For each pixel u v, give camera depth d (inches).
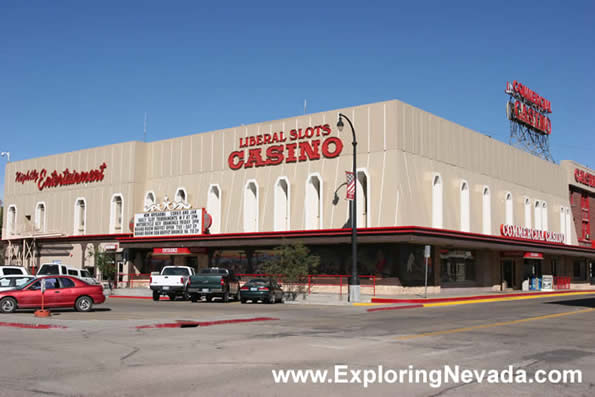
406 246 1428.4
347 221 1486.2
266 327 703.7
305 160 1593.3
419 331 658.8
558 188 2354.8
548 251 2020.2
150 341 555.8
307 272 1353.3
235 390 337.4
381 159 1448.1
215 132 1815.9
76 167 2174.0
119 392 330.3
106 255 1863.9
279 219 1626.5
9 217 2405.3
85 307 930.7
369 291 1421.0
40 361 434.9
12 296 888.3
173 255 1855.3
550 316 892.6
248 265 1652.3
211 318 796.0
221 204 1760.6
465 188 1673.2
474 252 1742.1
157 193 1945.1
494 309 1068.5
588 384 365.4
